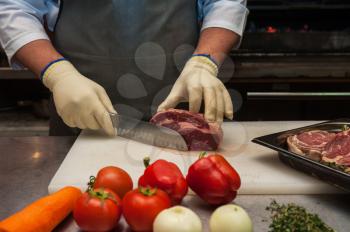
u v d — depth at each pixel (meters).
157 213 0.88
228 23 1.71
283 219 0.85
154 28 1.75
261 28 2.83
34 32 1.61
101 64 1.78
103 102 1.56
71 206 0.98
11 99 2.82
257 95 2.38
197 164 1.04
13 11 1.61
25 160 1.41
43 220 0.90
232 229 0.83
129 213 0.89
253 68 2.33
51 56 1.57
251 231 0.85
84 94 1.49
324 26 2.82
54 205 0.94
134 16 1.72
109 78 1.80
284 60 2.33
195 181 1.04
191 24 1.79
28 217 0.88
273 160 1.35
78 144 1.51
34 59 1.56
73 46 1.77
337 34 2.54
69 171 1.27
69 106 1.50
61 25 1.75
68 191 1.00
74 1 1.71
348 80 2.35
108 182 1.00
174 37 1.78
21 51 1.59
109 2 1.70
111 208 0.89
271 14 2.79
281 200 1.13
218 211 0.86
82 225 0.90
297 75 2.35
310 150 1.27
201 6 1.89
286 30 2.77
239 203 1.11
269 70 2.34
